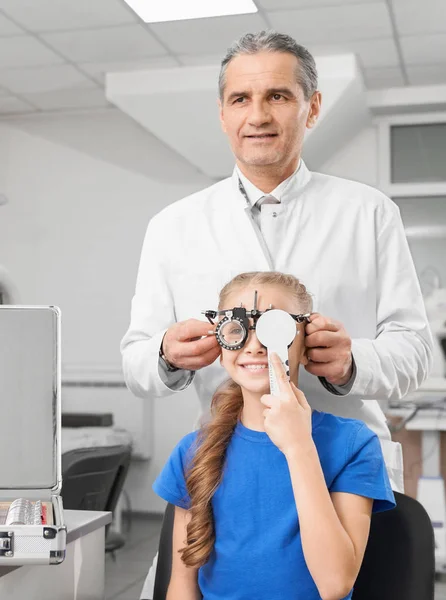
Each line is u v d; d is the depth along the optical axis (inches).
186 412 240.8
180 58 201.3
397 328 60.9
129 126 251.3
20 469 47.5
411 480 200.8
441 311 201.5
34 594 45.1
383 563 48.9
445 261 229.8
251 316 45.9
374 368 54.1
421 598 47.9
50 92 232.5
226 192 64.6
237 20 177.9
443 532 181.2
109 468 131.6
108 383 246.5
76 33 187.0
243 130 56.7
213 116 207.6
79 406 247.3
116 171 251.8
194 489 47.8
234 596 45.2
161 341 54.3
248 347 45.8
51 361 48.5
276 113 55.8
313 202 62.9
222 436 48.3
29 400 48.1
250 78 55.1
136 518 235.5
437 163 230.7
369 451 46.4
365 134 234.7
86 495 128.3
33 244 256.1
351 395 55.7
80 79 219.9
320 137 212.4
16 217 257.4
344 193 63.6
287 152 57.4
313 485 41.8
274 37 55.4
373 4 168.1
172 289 64.1
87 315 251.1
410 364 58.0
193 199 65.9
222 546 46.1
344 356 48.9
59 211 255.0
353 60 196.2
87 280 251.8
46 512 43.2
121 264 249.8
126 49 196.4
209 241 63.3
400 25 179.0
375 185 233.0
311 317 48.2
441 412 190.9
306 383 58.6
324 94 198.2
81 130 254.7
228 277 61.8
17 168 258.1
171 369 55.6
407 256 63.4
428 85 220.5
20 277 256.1
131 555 184.7
